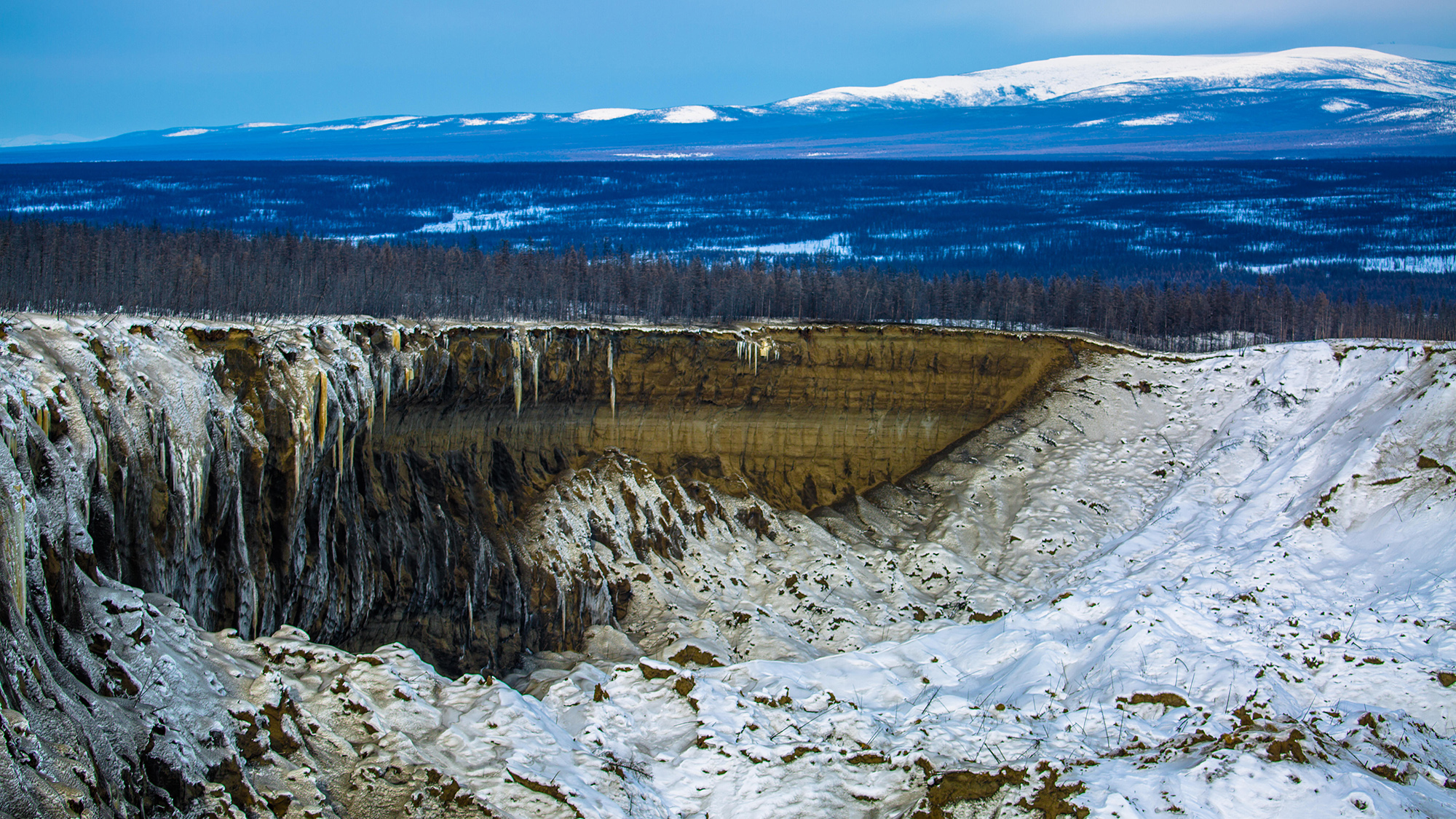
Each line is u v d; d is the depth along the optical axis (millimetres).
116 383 39562
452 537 57844
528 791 32281
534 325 71750
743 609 60469
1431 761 34438
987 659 48562
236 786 29891
